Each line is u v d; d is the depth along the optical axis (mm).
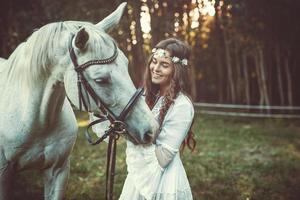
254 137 7695
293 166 5375
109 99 1928
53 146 2354
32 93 2193
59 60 2021
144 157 2168
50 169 2459
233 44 12094
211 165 5289
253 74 12539
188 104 2199
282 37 10836
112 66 1918
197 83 13539
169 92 2189
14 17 8758
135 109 1959
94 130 2359
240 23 10703
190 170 4973
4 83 2387
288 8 10398
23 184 4207
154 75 2244
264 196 4172
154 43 8828
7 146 2326
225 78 13070
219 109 12031
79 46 1900
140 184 2162
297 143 7238
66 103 2453
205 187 4426
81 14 7184
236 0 10008
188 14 9102
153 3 8352
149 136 1958
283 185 4543
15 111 2281
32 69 2133
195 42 12211
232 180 4641
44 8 7512
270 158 5996
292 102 11617
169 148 2131
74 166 5016
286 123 9914
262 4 10289
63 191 2516
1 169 2357
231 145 6832
